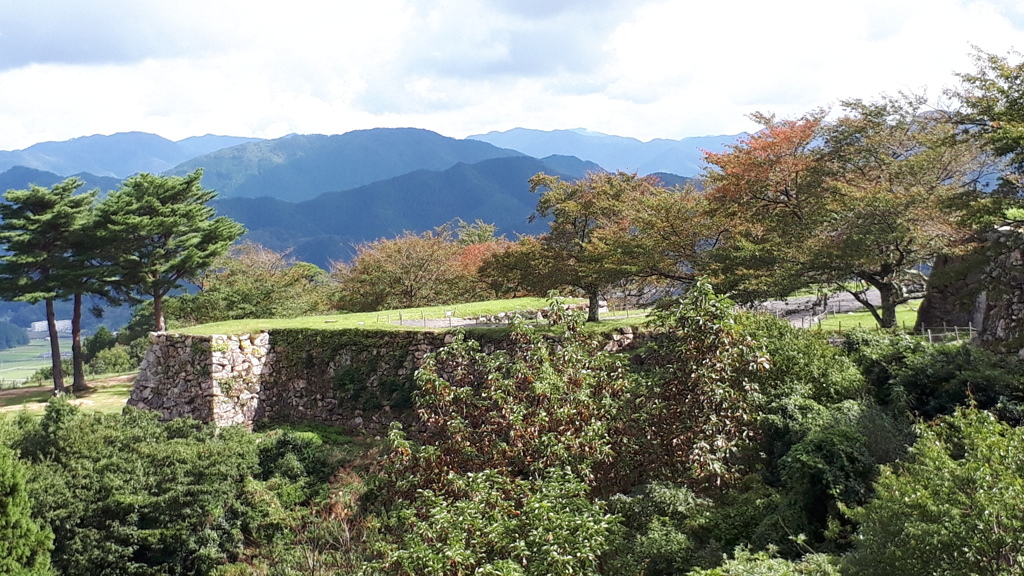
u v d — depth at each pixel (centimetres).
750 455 1511
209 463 1928
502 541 1024
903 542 841
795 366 1717
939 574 794
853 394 1681
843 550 1180
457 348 1469
